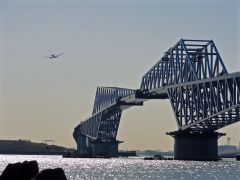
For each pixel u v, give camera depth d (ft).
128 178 606.55
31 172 204.74
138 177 618.85
